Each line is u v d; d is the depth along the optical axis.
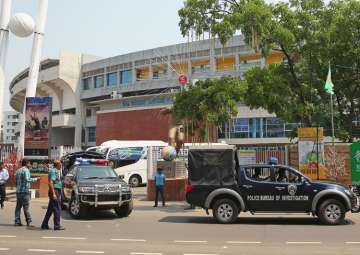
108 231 12.98
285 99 22.50
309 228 13.48
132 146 33.78
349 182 20.86
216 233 12.52
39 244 10.65
